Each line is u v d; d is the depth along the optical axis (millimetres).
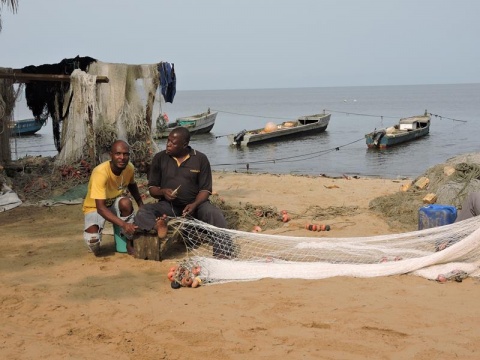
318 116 36344
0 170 10641
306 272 6047
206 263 6117
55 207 9727
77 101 11516
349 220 8789
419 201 9195
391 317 4867
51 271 6410
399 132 29703
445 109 76312
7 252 7168
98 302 5445
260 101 159125
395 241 6980
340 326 4723
